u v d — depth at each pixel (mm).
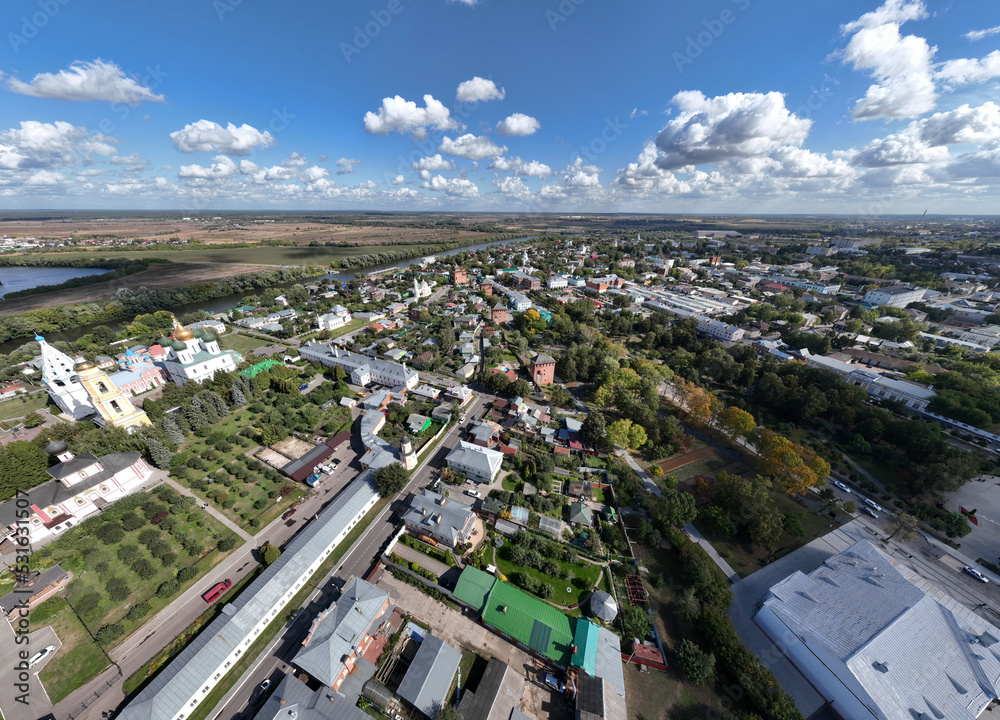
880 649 65250
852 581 79312
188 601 81438
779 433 137500
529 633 74000
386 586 84625
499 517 101688
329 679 63656
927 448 118000
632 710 66000
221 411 140125
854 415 134875
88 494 99312
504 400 154500
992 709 64938
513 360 197500
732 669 69500
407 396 156750
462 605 81062
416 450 125312
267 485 111812
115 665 70562
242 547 93750
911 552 95062
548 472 116500
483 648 73875
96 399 117062
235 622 72812
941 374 155375
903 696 61094
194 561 89562
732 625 78125
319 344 189000
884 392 153750
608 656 71375
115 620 77438
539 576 88062
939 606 72750
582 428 130875
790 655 74125
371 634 72688
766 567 91625
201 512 102062
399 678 68500
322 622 71312
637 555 94375
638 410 135500
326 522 94125
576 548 94438
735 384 170500
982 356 176750
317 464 119625
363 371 167250
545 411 149000
